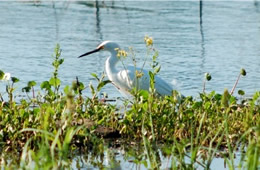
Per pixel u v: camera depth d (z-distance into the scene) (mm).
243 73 13359
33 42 22062
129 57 19891
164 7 30188
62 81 17031
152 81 12109
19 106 11867
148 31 24453
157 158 10391
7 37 22781
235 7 30516
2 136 10719
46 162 7645
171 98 11984
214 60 20141
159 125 11523
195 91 16547
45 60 19484
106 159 10430
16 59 19469
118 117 12188
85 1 31375
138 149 10969
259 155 8234
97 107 11922
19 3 30156
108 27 25172
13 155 10297
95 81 17156
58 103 11570
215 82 17609
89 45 21922
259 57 20672
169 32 24391
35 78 17234
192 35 23906
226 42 22859
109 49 15477
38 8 29031
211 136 11234
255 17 27984
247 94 16312
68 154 10641
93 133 11242
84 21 26328
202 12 28969
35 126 10805
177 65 19312
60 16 27234
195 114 11922
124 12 28531
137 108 11641
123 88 14875
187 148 11062
